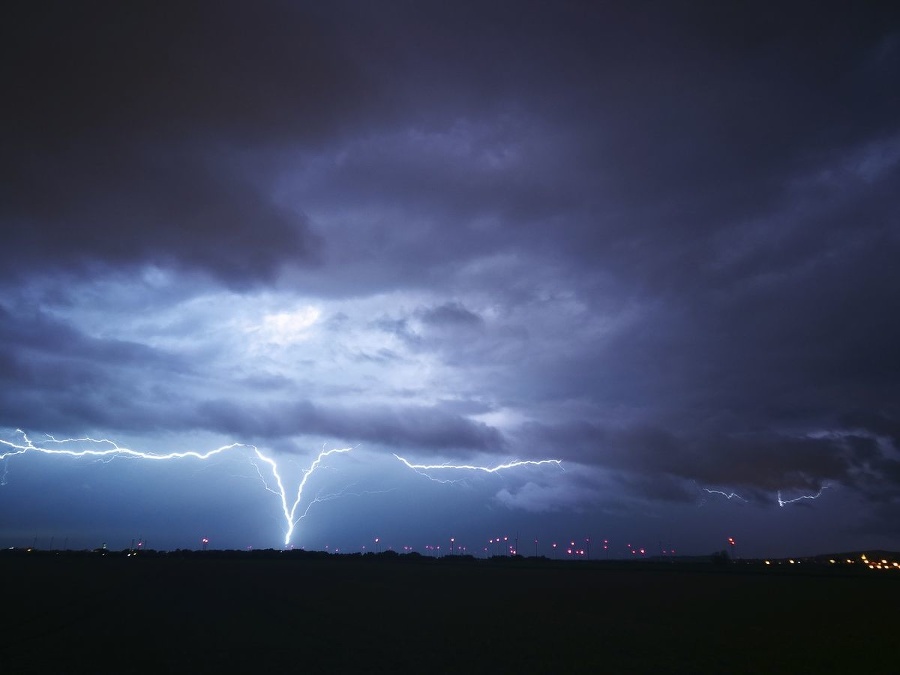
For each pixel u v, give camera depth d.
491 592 48.38
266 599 39.00
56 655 19.88
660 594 49.16
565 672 18.55
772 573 89.88
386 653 20.98
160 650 20.95
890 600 45.59
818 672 19.17
